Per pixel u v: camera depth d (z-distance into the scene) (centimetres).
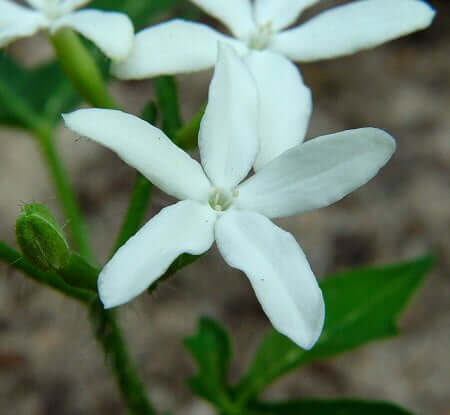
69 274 7
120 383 10
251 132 8
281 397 14
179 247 7
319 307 7
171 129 9
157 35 8
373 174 7
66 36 9
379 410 10
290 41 9
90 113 7
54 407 14
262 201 7
